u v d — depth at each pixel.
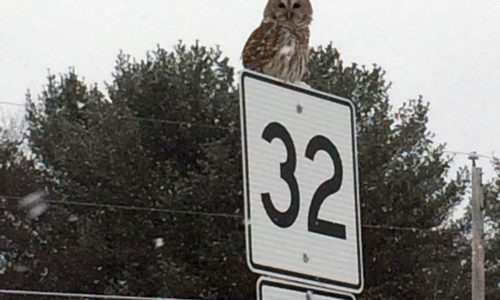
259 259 3.94
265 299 3.94
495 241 29.91
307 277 4.05
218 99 28.12
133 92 28.22
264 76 4.10
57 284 27.64
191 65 28.64
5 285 27.77
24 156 29.36
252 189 3.98
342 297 4.15
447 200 27.91
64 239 27.70
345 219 4.21
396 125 28.81
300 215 4.08
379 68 29.09
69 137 27.92
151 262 26.81
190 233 26.69
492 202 31.28
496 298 29.03
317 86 28.27
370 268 27.11
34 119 29.95
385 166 27.56
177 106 28.03
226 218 26.27
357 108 28.28
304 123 4.18
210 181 26.06
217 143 26.19
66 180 28.00
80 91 30.56
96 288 27.25
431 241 27.34
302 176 4.12
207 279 26.20
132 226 27.00
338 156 4.25
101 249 26.83
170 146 27.97
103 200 27.28
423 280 27.08
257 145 4.03
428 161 27.81
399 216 26.86
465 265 28.09
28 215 28.38
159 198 26.89
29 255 28.06
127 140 27.28
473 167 20.77
